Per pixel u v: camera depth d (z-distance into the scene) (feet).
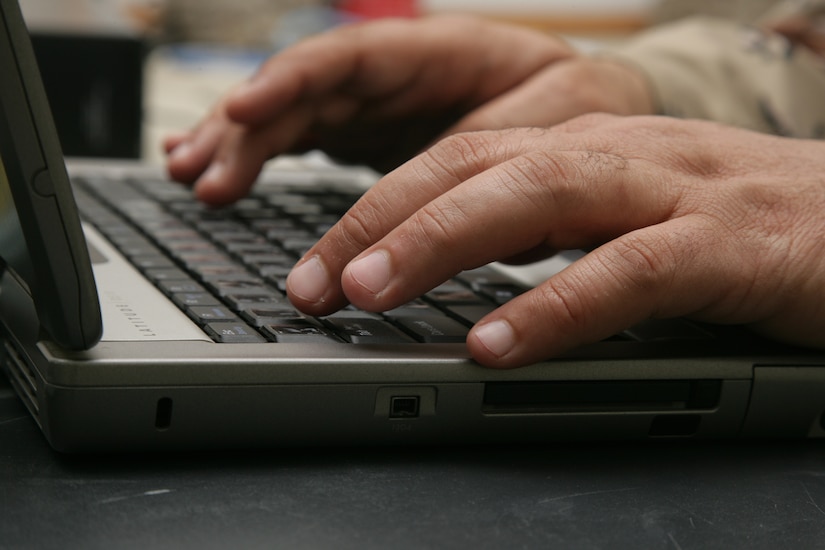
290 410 1.23
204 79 4.91
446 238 1.32
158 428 1.19
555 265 1.95
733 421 1.43
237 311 1.45
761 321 1.45
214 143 2.42
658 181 1.46
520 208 1.35
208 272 1.66
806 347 1.47
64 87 3.37
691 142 1.60
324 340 1.32
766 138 1.69
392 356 1.27
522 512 1.15
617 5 6.35
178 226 2.05
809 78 3.13
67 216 1.09
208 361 1.19
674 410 1.40
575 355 1.36
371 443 1.29
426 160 1.44
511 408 1.33
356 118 2.72
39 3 4.44
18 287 1.37
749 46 3.19
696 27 3.27
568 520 1.14
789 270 1.41
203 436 1.21
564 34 6.36
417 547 1.05
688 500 1.22
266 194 2.47
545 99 2.56
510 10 6.40
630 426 1.38
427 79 2.76
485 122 2.46
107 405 1.16
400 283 1.31
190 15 5.92
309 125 2.55
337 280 1.37
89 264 1.13
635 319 1.34
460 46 2.79
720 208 1.45
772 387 1.43
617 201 1.40
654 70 2.97
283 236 1.96
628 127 1.63
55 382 1.15
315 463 1.25
